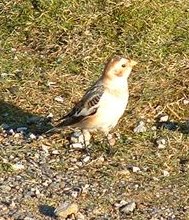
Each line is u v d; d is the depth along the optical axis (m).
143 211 10.80
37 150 12.35
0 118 13.27
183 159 12.16
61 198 11.05
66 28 15.35
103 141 12.57
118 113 12.17
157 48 14.90
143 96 13.64
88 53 14.83
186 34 15.30
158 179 11.62
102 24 15.39
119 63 12.03
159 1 15.78
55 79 14.23
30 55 14.91
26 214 10.62
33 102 13.66
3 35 15.37
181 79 14.15
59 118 13.25
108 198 11.08
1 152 12.22
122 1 15.65
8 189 11.23
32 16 15.59
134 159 12.12
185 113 13.41
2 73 14.34
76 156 12.22
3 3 15.90
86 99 12.14
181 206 10.95
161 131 12.84
